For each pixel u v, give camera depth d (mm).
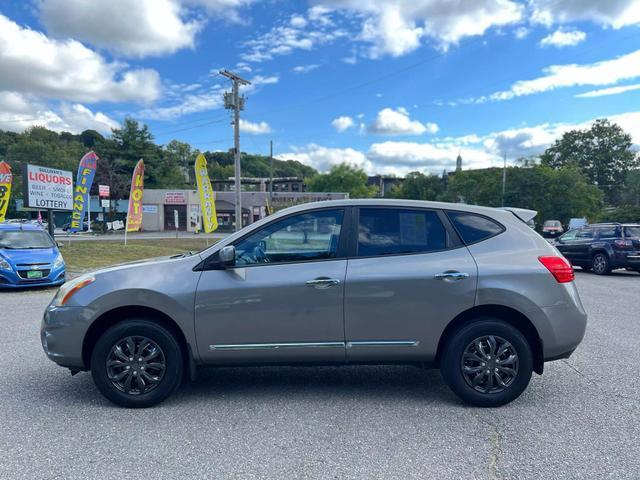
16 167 72812
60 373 4797
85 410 3852
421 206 4145
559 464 2961
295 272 3904
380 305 3861
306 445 3227
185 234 47656
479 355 3893
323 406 3957
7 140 86250
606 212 54562
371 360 3979
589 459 3027
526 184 49469
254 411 3842
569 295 3930
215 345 3889
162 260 4188
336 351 3916
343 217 4098
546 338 3881
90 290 3891
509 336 3852
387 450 3152
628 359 5363
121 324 3855
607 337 6391
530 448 3184
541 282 3883
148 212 54656
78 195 21359
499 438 3334
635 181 63969
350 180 69250
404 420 3660
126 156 72625
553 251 4062
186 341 3904
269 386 4461
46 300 9602
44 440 3295
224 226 57000
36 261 10930
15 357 5348
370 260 3957
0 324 7137
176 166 83125
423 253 3996
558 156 73250
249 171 111375
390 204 4141
